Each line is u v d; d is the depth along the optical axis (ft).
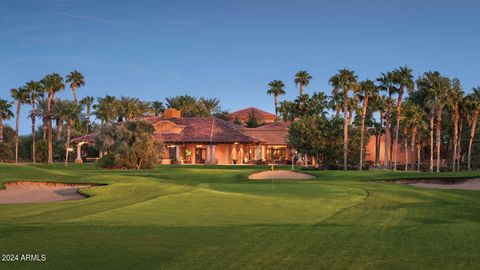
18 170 124.57
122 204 65.26
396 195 88.28
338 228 44.96
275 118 362.74
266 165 221.05
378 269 29.96
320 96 274.77
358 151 212.64
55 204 66.13
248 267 30.09
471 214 66.18
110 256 32.07
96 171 153.48
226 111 378.32
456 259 32.30
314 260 32.01
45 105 305.94
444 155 297.94
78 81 372.79
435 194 91.91
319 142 208.64
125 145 173.58
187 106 360.69
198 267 29.89
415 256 33.14
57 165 206.80
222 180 127.95
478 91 247.09
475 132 269.85
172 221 50.24
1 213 56.75
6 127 323.57
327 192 89.51
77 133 304.91
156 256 32.32
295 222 52.54
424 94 256.52
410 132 260.21
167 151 244.63
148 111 363.15
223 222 50.34
